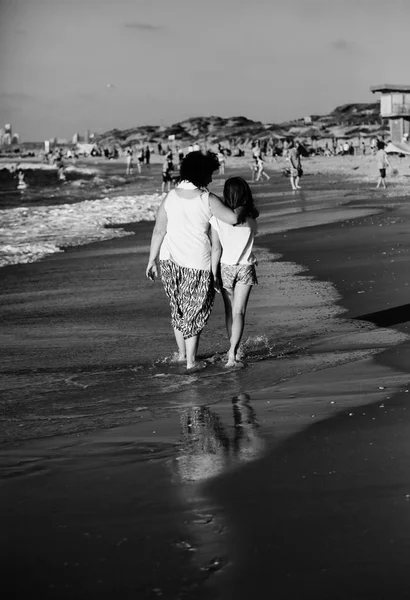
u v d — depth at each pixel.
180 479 4.21
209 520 3.62
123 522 3.64
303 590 2.96
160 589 3.02
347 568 3.11
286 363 7.24
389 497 3.79
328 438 4.79
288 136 130.00
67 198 49.97
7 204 45.81
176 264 7.34
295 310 10.05
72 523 3.66
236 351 7.44
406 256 14.35
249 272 7.50
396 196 32.38
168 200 7.36
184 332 7.35
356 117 152.38
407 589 2.95
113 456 4.70
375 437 4.75
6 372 7.42
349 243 17.00
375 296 10.71
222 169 64.94
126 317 10.22
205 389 6.48
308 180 49.47
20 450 4.95
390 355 7.20
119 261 16.62
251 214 7.55
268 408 5.64
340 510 3.66
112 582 3.08
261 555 3.24
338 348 7.76
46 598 2.99
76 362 7.79
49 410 5.99
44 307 11.19
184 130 193.62
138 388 6.64
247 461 4.45
